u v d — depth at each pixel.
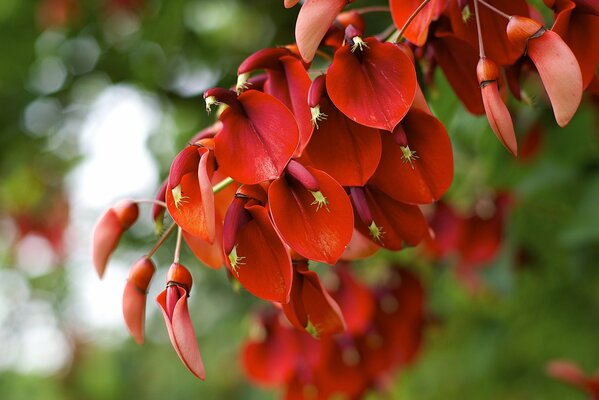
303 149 0.47
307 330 0.50
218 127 0.50
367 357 0.74
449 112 0.63
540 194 0.81
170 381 1.72
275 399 1.45
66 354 2.28
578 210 0.79
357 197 0.49
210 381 1.56
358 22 0.51
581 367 1.05
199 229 0.46
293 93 0.48
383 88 0.47
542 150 0.80
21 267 2.01
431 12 0.49
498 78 0.47
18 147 1.59
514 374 1.10
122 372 1.97
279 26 1.23
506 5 0.50
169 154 1.35
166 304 0.48
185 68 1.33
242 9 1.28
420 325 0.81
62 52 1.43
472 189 0.84
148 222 1.39
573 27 0.48
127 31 1.37
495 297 0.98
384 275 0.80
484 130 0.76
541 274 0.98
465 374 1.11
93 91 1.47
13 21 1.42
